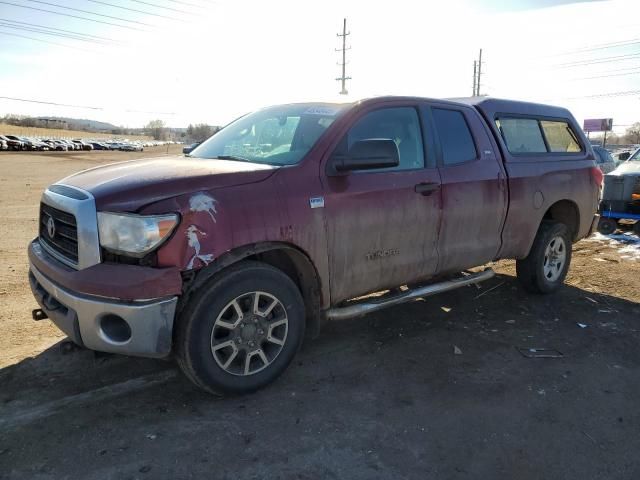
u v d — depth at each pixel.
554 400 3.43
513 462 2.78
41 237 3.67
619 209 9.38
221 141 4.40
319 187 3.49
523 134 5.24
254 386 3.36
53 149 62.78
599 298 5.54
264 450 2.82
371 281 3.89
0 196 14.88
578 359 4.05
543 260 5.38
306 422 3.09
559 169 5.39
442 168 4.25
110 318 2.96
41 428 2.96
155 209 2.91
